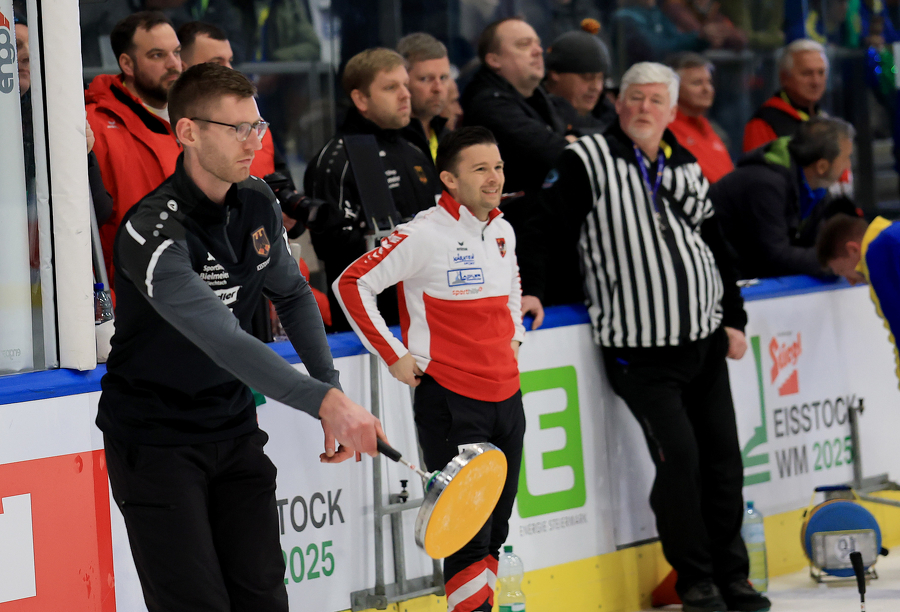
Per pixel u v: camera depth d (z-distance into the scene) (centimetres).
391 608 1248
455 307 1155
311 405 779
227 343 775
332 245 1321
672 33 2164
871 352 1752
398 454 801
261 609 879
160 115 1314
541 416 1383
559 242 1407
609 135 1393
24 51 994
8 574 984
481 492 857
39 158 1012
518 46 1582
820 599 1466
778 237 1641
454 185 1161
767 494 1605
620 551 1459
